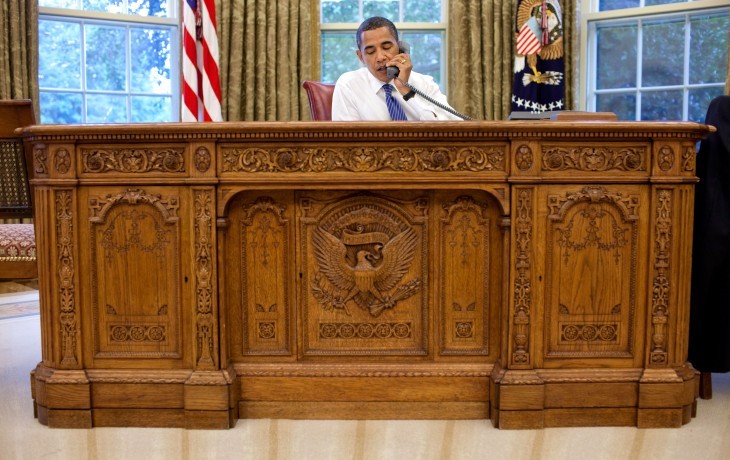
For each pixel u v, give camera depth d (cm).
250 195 219
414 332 224
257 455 197
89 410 218
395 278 222
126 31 551
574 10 532
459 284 222
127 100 558
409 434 212
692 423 223
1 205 254
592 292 219
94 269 219
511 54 534
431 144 213
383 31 286
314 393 223
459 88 542
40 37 520
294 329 223
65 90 532
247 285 223
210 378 216
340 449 201
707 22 517
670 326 219
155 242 218
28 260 253
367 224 221
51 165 215
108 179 216
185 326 219
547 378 218
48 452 199
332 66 579
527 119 242
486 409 223
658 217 214
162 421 220
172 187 216
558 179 213
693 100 530
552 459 194
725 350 238
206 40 327
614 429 217
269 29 534
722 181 238
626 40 550
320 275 222
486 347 223
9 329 366
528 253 214
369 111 306
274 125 208
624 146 214
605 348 221
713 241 236
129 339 221
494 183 214
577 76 536
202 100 334
